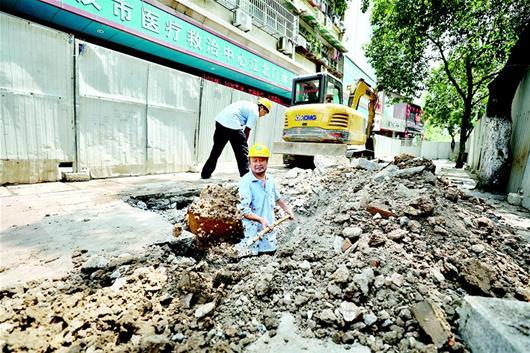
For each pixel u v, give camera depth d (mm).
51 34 4555
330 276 2129
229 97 7984
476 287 1993
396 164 4559
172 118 6469
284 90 14070
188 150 6934
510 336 1286
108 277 1958
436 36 9914
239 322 1755
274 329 1729
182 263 2295
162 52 8727
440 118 21203
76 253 2164
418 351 1529
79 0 6309
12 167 4328
